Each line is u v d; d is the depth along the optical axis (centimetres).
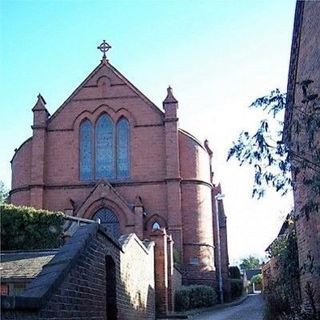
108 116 4162
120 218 3819
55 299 754
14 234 2417
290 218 1485
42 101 4159
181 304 3000
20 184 4078
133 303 1647
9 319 603
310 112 906
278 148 830
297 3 1341
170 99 4091
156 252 2508
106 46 4284
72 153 4091
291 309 1465
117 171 4059
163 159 4031
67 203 3972
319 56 1167
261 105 847
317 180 804
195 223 3941
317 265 1039
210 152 4388
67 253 883
